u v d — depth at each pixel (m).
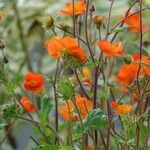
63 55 0.81
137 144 0.86
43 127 0.91
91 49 0.90
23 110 0.93
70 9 0.88
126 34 1.22
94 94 0.87
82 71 0.92
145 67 0.87
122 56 0.87
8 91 0.89
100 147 0.92
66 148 0.84
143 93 0.87
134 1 0.96
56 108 0.91
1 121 0.88
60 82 0.83
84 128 0.84
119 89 0.98
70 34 0.92
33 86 0.90
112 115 0.88
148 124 0.89
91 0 0.91
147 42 1.50
